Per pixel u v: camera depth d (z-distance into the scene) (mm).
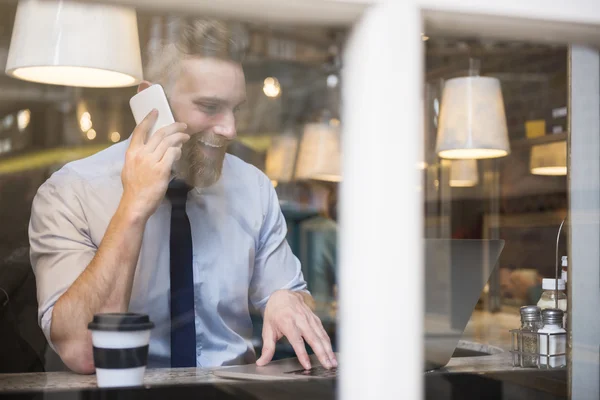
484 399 1104
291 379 1024
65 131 1635
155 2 1001
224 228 1631
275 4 909
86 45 1315
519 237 1846
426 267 1117
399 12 883
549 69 1772
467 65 1777
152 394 981
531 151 1940
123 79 1536
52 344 1241
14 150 1573
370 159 886
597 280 1191
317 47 1053
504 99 1912
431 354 1099
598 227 1200
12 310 1300
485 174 2012
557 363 1178
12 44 1361
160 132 1507
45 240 1440
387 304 875
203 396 1001
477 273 1155
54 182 1552
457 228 1967
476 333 1438
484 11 927
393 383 873
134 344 989
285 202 1743
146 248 1462
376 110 880
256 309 1614
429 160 1918
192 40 1452
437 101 1841
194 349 1479
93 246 1499
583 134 1202
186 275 1519
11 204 1503
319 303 1479
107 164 1598
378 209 881
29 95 1602
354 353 904
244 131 1816
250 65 1751
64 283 1374
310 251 1618
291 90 1771
